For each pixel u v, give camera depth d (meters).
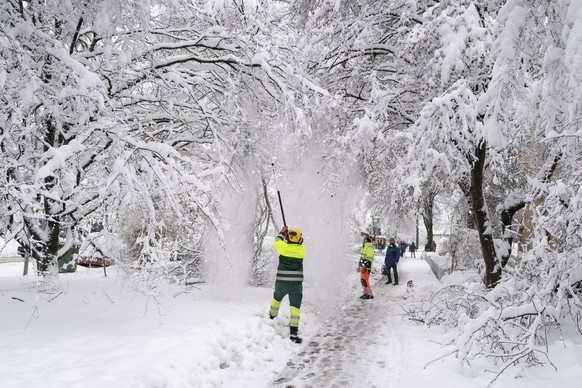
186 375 3.83
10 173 6.50
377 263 22.47
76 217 7.21
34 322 5.34
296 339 5.91
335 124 9.59
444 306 6.96
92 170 7.84
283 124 8.10
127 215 7.72
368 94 9.70
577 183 4.44
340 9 8.75
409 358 4.84
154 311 6.23
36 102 5.25
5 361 3.76
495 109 4.44
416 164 6.41
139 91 8.61
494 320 4.30
